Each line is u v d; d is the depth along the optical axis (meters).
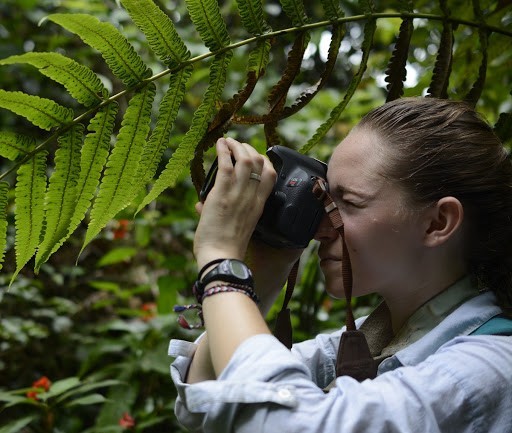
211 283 0.87
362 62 1.15
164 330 2.44
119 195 1.01
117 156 0.99
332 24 1.10
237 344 0.82
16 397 2.16
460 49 1.36
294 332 2.00
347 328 0.93
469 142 0.93
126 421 2.18
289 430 0.77
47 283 3.14
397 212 0.92
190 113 3.19
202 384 0.78
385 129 0.95
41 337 2.78
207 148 1.07
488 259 0.96
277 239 0.97
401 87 1.17
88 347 2.70
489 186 0.93
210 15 1.00
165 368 2.29
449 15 1.17
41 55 0.91
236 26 3.39
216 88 1.02
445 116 0.95
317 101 3.20
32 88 3.35
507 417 0.81
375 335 1.09
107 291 3.05
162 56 1.00
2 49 3.13
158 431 2.33
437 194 0.92
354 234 0.94
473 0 1.18
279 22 3.46
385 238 0.93
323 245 1.00
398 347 0.96
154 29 0.98
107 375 2.46
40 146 0.97
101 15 3.04
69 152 0.98
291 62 1.08
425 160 0.92
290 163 0.98
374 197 0.93
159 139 1.01
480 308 0.92
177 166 1.02
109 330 2.90
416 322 0.96
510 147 1.38
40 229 1.00
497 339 0.86
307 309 1.99
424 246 0.93
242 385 0.77
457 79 1.39
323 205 0.96
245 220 0.92
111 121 0.99
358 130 0.97
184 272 2.45
